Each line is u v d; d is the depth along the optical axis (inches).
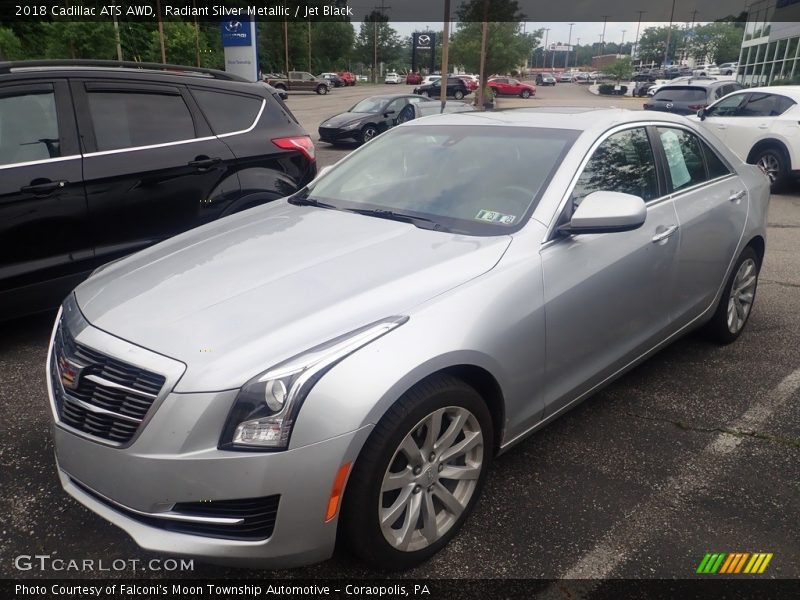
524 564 97.3
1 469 119.3
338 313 89.6
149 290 100.0
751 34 1077.8
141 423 82.2
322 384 81.0
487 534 103.5
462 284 98.9
